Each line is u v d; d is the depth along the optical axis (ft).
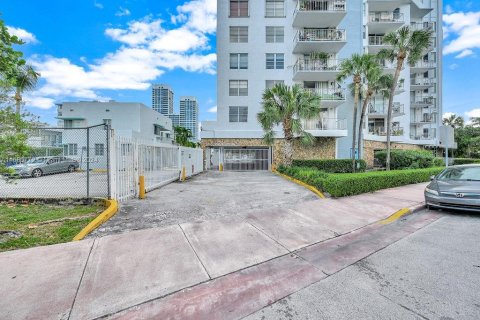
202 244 13.88
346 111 79.61
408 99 93.76
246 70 74.33
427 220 20.15
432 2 111.24
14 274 10.30
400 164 67.67
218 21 74.90
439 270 11.30
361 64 55.31
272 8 75.41
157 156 34.96
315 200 26.25
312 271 11.32
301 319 8.02
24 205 22.99
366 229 17.62
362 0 78.64
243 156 74.08
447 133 41.16
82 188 31.78
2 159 14.05
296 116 54.24
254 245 14.02
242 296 9.34
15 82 13.62
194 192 30.94
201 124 74.23
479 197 19.97
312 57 71.10
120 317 8.05
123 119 88.48
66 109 86.84
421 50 55.36
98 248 13.03
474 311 8.34
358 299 9.09
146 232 15.52
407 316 8.10
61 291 9.22
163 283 9.97
